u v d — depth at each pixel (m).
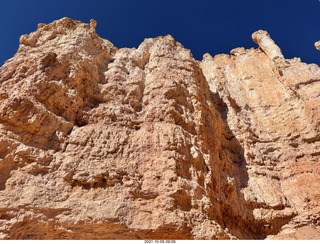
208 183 9.88
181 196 8.59
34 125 8.51
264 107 18.22
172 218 7.96
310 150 14.49
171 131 10.32
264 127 16.86
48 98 9.38
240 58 23.86
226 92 18.03
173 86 11.99
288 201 12.72
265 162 14.47
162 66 13.38
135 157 9.50
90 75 11.39
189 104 12.12
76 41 11.91
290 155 14.67
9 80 9.54
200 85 14.35
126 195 8.24
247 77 21.27
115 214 7.69
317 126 14.89
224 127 14.55
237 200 11.58
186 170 9.62
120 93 11.64
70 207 7.55
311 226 11.55
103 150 9.20
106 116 10.38
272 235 11.52
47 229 7.23
